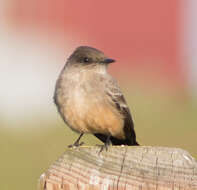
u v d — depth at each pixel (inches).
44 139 573.3
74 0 1115.3
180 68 1180.5
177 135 599.2
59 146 549.6
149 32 1187.9
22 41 972.6
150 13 1187.3
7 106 765.9
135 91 778.2
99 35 1144.2
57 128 613.0
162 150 226.7
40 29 1059.3
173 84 931.3
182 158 223.6
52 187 228.1
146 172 221.5
